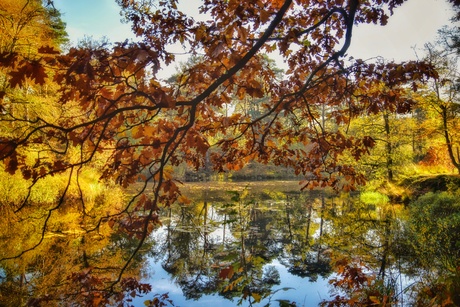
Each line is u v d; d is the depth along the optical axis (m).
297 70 3.41
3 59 1.45
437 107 16.41
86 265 7.48
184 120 2.58
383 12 2.93
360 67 2.65
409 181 17.84
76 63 1.48
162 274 7.22
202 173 36.00
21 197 12.30
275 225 12.16
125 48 1.60
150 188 23.06
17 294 5.54
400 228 10.12
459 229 9.02
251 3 1.83
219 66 2.19
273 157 3.48
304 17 3.14
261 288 5.95
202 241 9.98
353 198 18.92
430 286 4.58
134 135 2.10
